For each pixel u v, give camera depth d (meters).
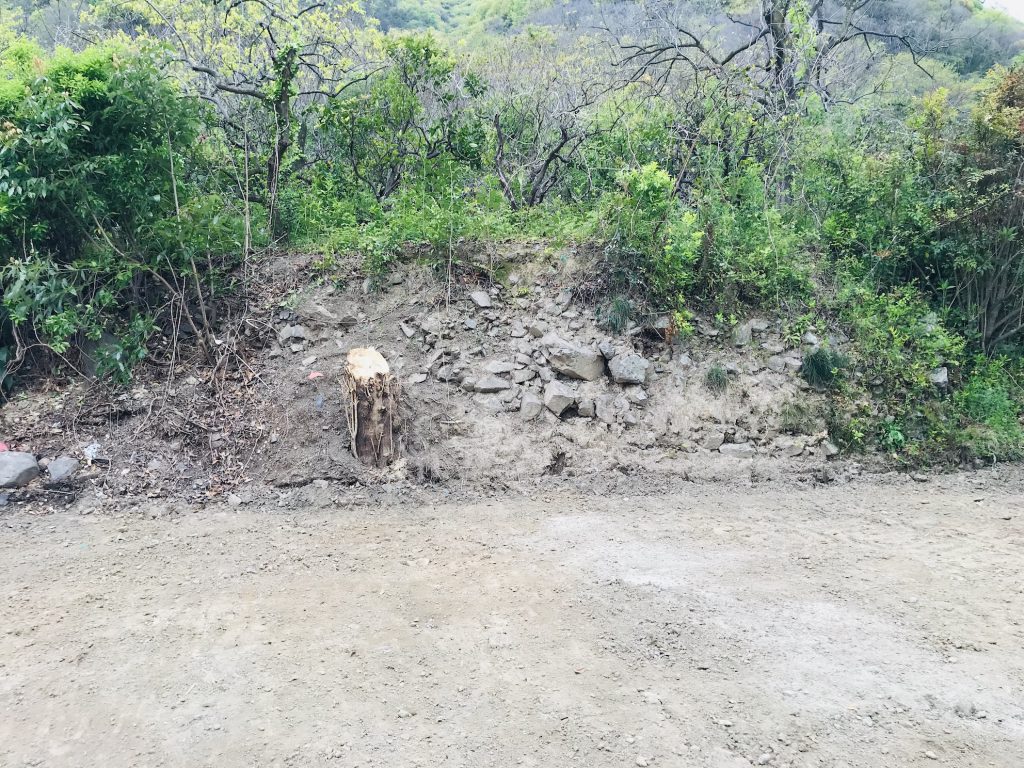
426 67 9.84
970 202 8.10
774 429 7.11
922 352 7.79
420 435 6.62
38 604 4.36
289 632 4.12
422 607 4.40
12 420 6.43
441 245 8.04
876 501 6.36
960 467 7.13
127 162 6.86
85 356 6.95
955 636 4.17
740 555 5.21
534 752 3.25
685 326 7.49
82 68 6.72
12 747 3.23
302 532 5.45
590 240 8.20
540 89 11.23
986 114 8.05
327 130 9.86
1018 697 3.64
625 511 5.99
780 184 9.45
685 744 3.30
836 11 14.80
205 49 11.30
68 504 5.73
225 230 7.65
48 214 6.83
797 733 3.38
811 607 4.47
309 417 6.60
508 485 6.35
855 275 8.46
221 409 6.68
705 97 9.67
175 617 4.25
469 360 7.30
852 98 11.61
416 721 3.43
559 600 4.50
